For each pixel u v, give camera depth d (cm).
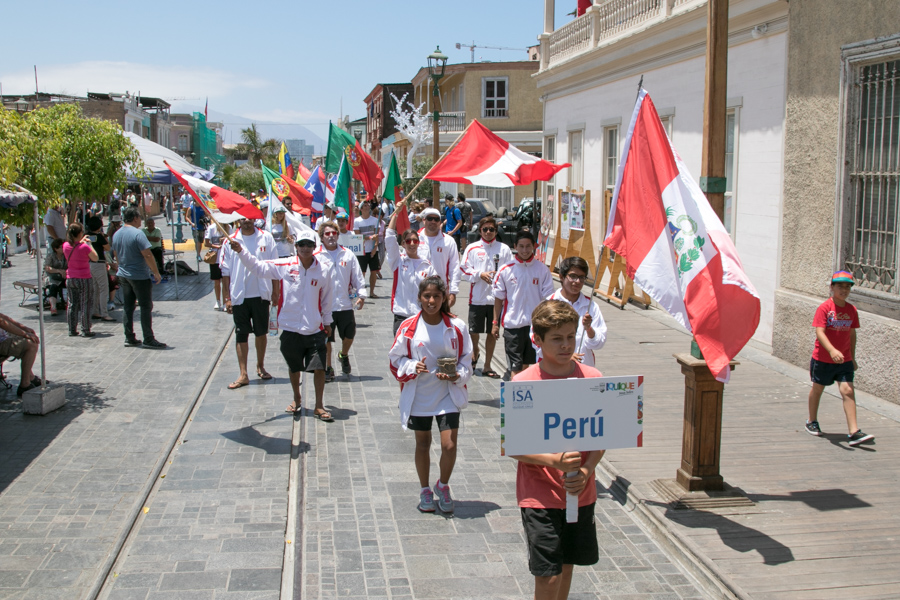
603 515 551
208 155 8069
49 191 788
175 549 479
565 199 1689
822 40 898
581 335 576
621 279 1497
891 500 551
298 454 655
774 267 1020
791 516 524
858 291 843
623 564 475
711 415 548
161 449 659
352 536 503
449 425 534
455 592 434
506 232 2336
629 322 1277
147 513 531
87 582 436
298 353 760
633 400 362
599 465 641
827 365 680
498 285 780
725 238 517
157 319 1298
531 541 357
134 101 5894
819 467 617
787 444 673
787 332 973
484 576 452
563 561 371
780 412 768
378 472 618
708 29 545
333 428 729
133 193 2780
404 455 658
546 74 1972
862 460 633
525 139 3594
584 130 1753
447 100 4084
